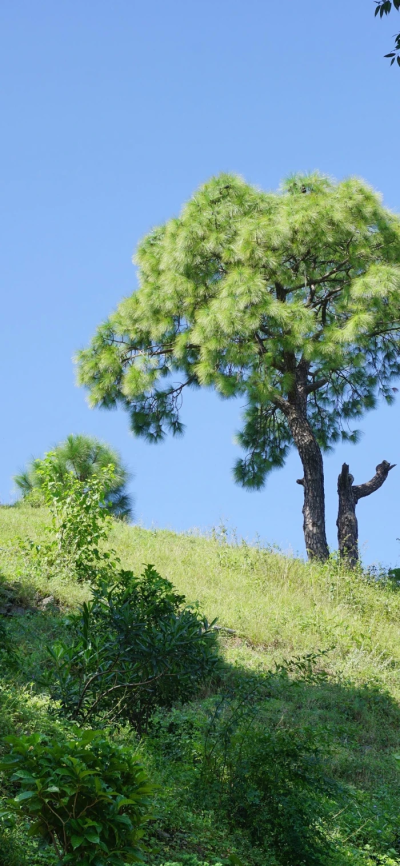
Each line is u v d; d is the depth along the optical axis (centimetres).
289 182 1697
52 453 1095
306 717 703
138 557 1189
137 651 512
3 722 414
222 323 1429
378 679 883
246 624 961
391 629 1117
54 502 1055
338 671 864
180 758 497
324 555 1581
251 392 1523
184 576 1127
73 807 266
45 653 645
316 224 1520
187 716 562
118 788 277
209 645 550
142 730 539
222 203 1639
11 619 766
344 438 1945
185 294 1609
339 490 1695
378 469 1745
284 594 1165
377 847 485
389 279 1469
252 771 455
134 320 1772
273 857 412
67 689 504
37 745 274
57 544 1019
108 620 529
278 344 1518
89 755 275
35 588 896
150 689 529
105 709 528
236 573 1237
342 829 496
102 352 1752
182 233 1579
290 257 1639
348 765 629
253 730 499
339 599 1214
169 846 384
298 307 1473
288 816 434
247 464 1902
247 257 1521
